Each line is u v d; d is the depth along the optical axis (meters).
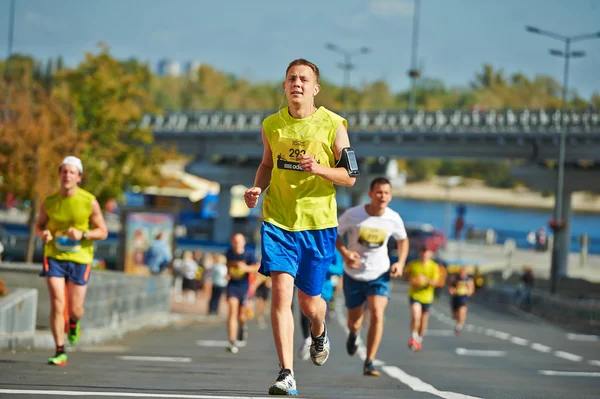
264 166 14.39
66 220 20.94
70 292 21.23
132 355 28.39
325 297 27.52
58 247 21.03
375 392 16.72
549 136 128.88
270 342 42.31
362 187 161.00
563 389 20.20
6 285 32.50
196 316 58.44
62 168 20.69
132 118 98.31
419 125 137.75
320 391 16.34
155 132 153.75
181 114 155.25
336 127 13.93
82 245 21.14
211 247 146.25
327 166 13.95
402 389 17.97
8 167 73.56
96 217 21.09
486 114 134.00
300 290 14.30
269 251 13.72
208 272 93.62
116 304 41.50
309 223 13.87
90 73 96.38
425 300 37.25
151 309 50.78
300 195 13.88
